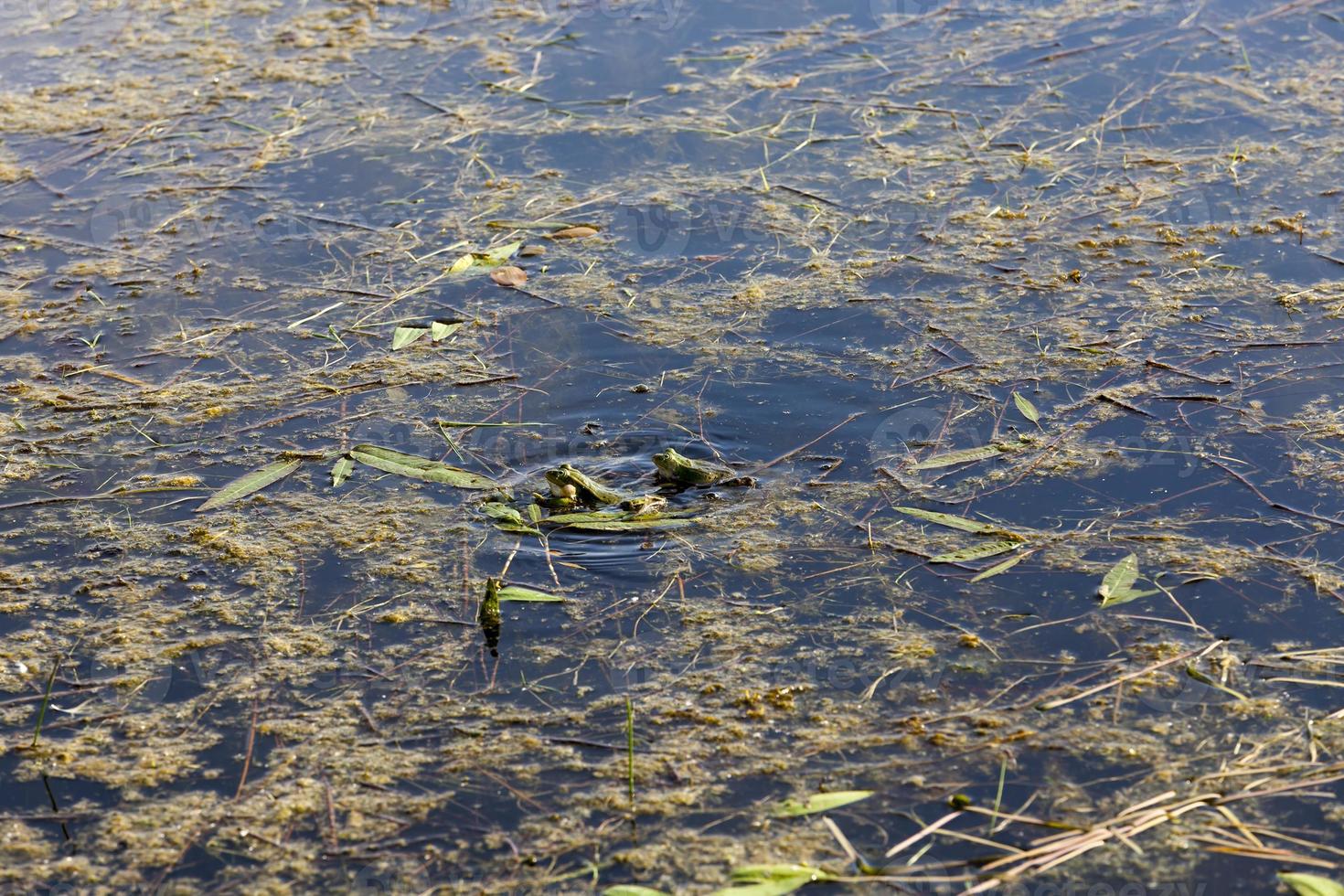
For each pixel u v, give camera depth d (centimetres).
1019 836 252
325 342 456
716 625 315
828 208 528
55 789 273
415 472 378
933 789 264
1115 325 439
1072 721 280
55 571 344
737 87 640
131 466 390
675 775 271
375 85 657
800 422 398
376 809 265
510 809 264
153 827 263
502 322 463
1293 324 432
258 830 261
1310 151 550
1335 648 298
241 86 660
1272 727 277
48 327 468
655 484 373
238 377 437
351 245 519
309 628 320
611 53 684
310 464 389
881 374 420
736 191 546
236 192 560
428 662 306
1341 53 637
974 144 573
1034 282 468
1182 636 303
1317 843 248
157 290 491
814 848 251
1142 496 354
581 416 407
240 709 295
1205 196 521
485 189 557
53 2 782
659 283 483
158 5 773
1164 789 262
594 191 551
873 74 647
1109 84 621
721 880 244
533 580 334
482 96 641
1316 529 337
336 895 244
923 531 346
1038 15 706
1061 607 315
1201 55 645
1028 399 402
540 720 288
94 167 584
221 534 357
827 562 336
